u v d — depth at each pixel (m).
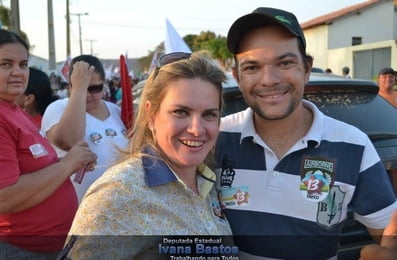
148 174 1.46
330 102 3.15
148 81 1.58
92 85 3.00
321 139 1.71
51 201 2.25
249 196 1.73
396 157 2.70
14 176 2.06
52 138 2.73
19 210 2.12
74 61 3.07
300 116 1.78
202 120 1.51
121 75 3.30
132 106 3.28
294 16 1.72
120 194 1.39
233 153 1.79
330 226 1.68
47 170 2.19
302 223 1.68
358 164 1.69
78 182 2.62
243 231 1.72
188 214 1.50
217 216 1.67
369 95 3.33
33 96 3.32
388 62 21.45
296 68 1.71
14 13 14.21
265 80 1.70
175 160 1.52
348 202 1.72
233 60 1.92
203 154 1.54
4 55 2.20
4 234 2.19
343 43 31.08
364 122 3.02
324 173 1.68
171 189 1.49
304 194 1.68
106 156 2.90
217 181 1.79
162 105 1.51
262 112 1.74
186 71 1.49
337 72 25.84
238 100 2.88
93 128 2.95
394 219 1.37
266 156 1.75
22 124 2.24
